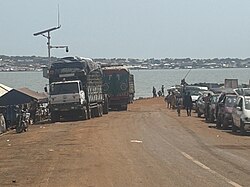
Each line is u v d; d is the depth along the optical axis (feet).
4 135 100.58
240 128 89.92
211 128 102.83
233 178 45.47
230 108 99.91
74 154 63.52
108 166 53.57
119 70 175.32
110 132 91.76
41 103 144.46
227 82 196.13
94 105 140.46
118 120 124.06
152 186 42.65
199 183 43.45
